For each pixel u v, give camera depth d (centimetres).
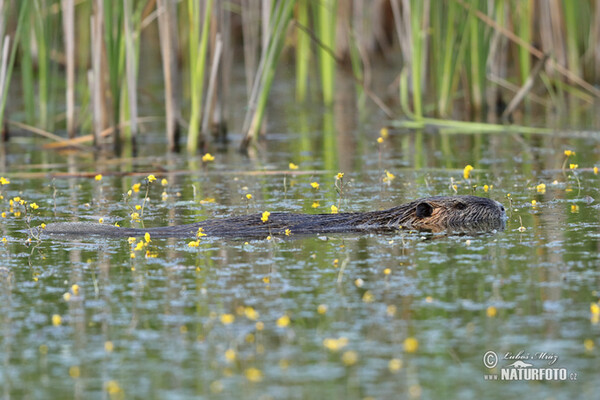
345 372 713
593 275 923
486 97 2444
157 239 1143
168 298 891
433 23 2159
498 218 1201
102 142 1961
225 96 2047
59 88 3012
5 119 2077
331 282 930
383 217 1197
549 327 788
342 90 2914
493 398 668
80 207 1366
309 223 1177
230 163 1764
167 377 712
